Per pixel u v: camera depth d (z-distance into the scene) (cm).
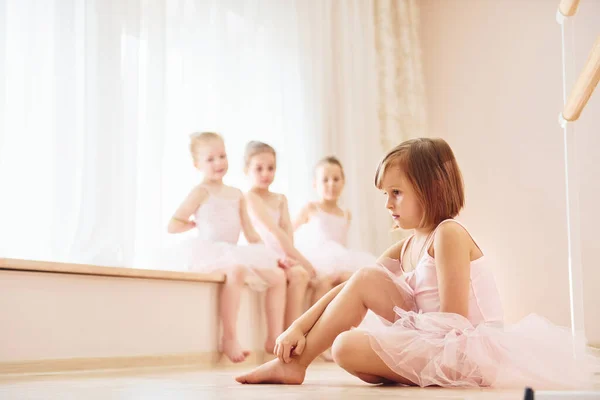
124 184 213
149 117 230
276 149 296
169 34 248
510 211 358
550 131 357
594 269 324
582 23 346
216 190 250
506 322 348
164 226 239
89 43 210
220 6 270
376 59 362
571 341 117
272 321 245
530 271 348
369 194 339
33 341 167
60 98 199
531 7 370
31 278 167
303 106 312
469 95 377
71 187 199
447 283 118
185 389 108
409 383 114
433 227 126
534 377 107
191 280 217
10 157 186
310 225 299
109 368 187
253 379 122
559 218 348
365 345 113
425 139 128
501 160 364
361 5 356
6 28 188
